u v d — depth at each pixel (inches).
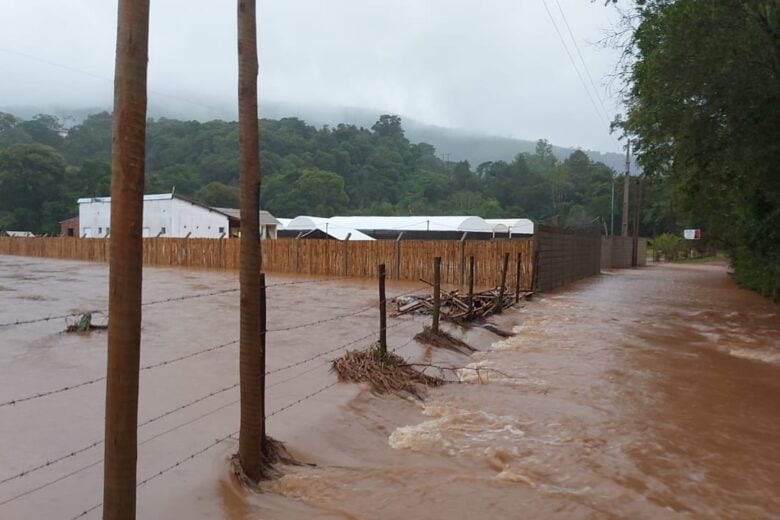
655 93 475.8
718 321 542.6
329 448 202.8
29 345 328.2
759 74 439.2
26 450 176.9
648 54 549.6
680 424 242.4
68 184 2598.4
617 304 655.1
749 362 360.8
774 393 291.0
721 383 309.3
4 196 2490.2
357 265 964.6
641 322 520.7
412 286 788.6
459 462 197.6
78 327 372.8
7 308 489.7
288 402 237.3
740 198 745.0
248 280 169.0
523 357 365.7
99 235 1859.0
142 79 108.7
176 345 339.3
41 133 3823.8
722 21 433.7
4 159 2493.8
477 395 279.0
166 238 1247.5
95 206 1867.6
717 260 2310.5
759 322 534.9
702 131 475.8
